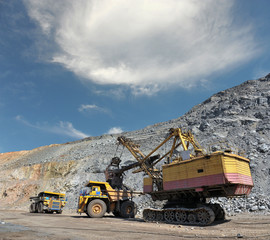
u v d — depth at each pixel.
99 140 83.69
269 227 9.52
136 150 23.05
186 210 12.30
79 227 10.40
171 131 19.38
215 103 77.81
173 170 14.83
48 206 25.80
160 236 7.74
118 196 19.66
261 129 38.75
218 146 35.19
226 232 8.64
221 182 11.86
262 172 24.39
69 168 52.41
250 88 73.25
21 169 59.16
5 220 13.79
